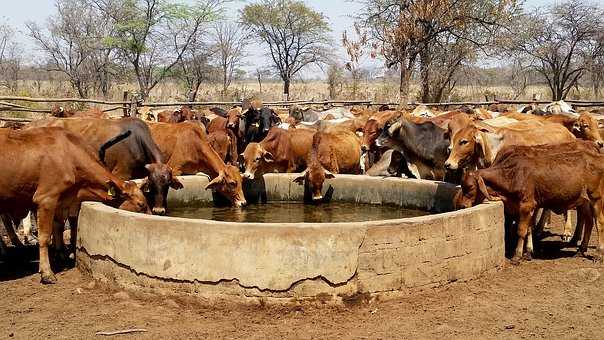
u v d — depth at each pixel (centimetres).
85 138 990
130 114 2128
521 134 1029
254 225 673
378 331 627
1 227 1052
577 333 624
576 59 4244
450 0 3056
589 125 1416
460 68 3922
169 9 4366
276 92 5947
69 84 5178
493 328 634
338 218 990
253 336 615
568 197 864
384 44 2961
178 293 690
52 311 679
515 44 3394
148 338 609
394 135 1176
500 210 812
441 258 730
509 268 834
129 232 711
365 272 686
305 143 1274
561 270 832
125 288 720
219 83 5912
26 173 771
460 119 1084
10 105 2044
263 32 5588
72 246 867
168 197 1034
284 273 671
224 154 1422
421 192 1041
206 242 678
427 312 674
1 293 740
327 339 609
